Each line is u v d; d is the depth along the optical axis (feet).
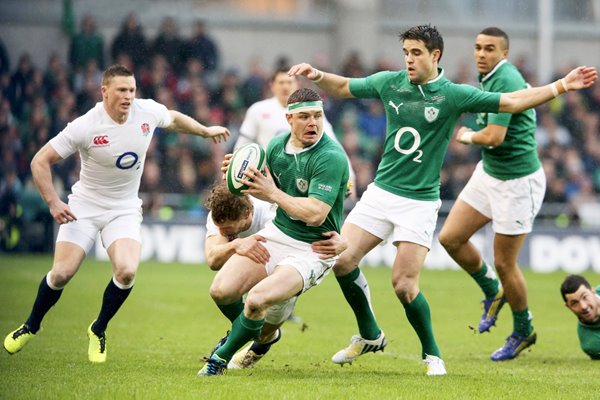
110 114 92.48
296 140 84.43
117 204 96.27
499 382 85.71
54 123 236.63
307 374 89.61
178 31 272.10
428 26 89.97
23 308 138.82
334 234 84.07
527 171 106.52
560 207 227.61
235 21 284.20
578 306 105.50
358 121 242.78
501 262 107.76
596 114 258.78
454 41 289.94
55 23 267.18
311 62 281.95
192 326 129.29
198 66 250.98
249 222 88.58
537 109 250.57
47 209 221.05
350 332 127.03
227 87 248.73
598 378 92.02
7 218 220.84
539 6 279.90
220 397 73.10
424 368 97.96
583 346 107.96
